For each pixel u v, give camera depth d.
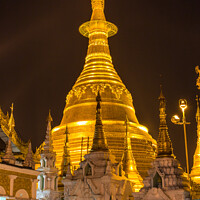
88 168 36.66
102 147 37.66
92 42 87.75
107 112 74.44
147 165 67.00
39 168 48.00
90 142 68.00
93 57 85.75
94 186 34.88
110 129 71.00
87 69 84.25
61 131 75.81
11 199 32.16
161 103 34.69
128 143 54.00
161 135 33.53
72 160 65.50
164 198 30.55
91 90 78.69
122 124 72.62
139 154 68.31
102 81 79.88
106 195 34.22
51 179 47.25
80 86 80.50
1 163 31.55
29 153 37.16
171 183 31.27
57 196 46.69
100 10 90.38
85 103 76.69
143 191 31.97
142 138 73.12
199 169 59.50
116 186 37.09
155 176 32.09
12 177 32.56
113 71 84.25
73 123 74.12
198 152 61.09
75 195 35.31
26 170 34.59
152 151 71.06
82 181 35.75
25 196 34.22
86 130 71.50
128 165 52.00
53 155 48.84
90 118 73.69
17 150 45.19
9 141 34.47
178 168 32.81
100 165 36.28
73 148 68.19
